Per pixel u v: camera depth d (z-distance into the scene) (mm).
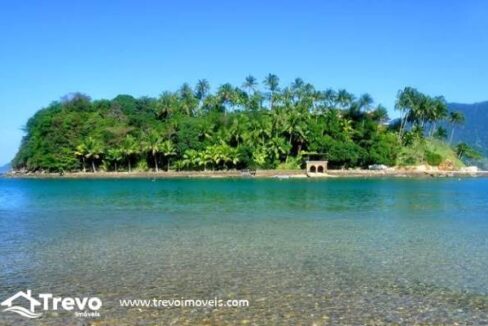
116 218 40719
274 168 145500
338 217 41500
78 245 27344
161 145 143375
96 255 24359
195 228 34438
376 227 35062
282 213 44719
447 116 182000
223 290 17922
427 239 29516
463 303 16500
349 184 101375
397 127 182125
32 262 22766
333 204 54312
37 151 149500
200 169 146375
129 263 22453
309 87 164500
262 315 15234
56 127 150250
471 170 166000
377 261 22953
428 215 43094
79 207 51000
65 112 161750
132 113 172000
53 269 21328
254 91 173250
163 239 29422
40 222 38062
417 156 164250
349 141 154500
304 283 18922
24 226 35656
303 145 152500
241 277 19828
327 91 169125
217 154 141500
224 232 32438
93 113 162250
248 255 24297
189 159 144375
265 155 143875
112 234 31562
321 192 75562
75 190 82500
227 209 48531
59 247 26719
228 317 15062
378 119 175750
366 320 14836
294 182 110125
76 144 147875
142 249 26016
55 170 148875
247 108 168625
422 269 21359
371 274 20406
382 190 80875
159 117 171750
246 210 47500
